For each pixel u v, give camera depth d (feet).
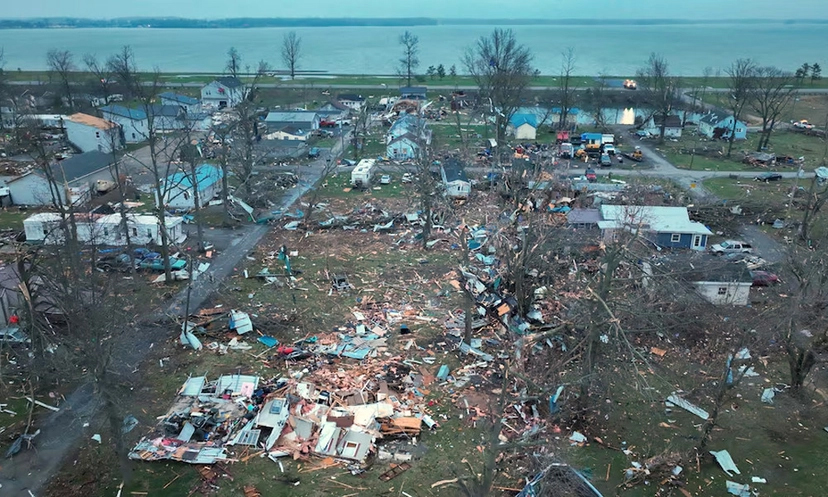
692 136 316.81
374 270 144.87
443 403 93.97
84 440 83.41
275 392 94.02
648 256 127.34
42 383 94.89
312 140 297.94
